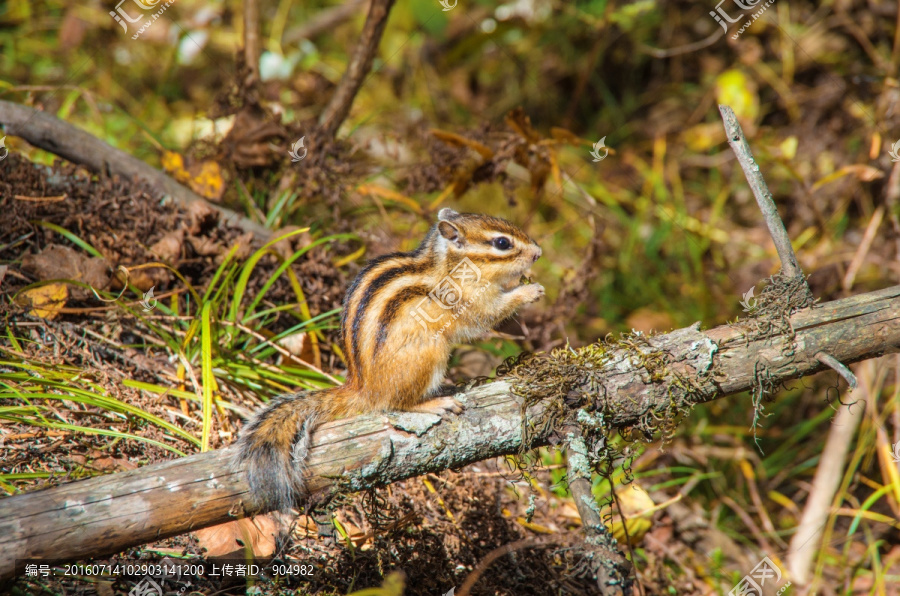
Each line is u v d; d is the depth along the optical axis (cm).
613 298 1565
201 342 941
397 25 1884
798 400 1396
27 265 957
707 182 1841
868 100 1691
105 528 605
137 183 1095
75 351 908
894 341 771
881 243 1541
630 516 1045
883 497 1265
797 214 1673
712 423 1358
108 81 1702
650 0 1639
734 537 1180
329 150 1225
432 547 844
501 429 737
